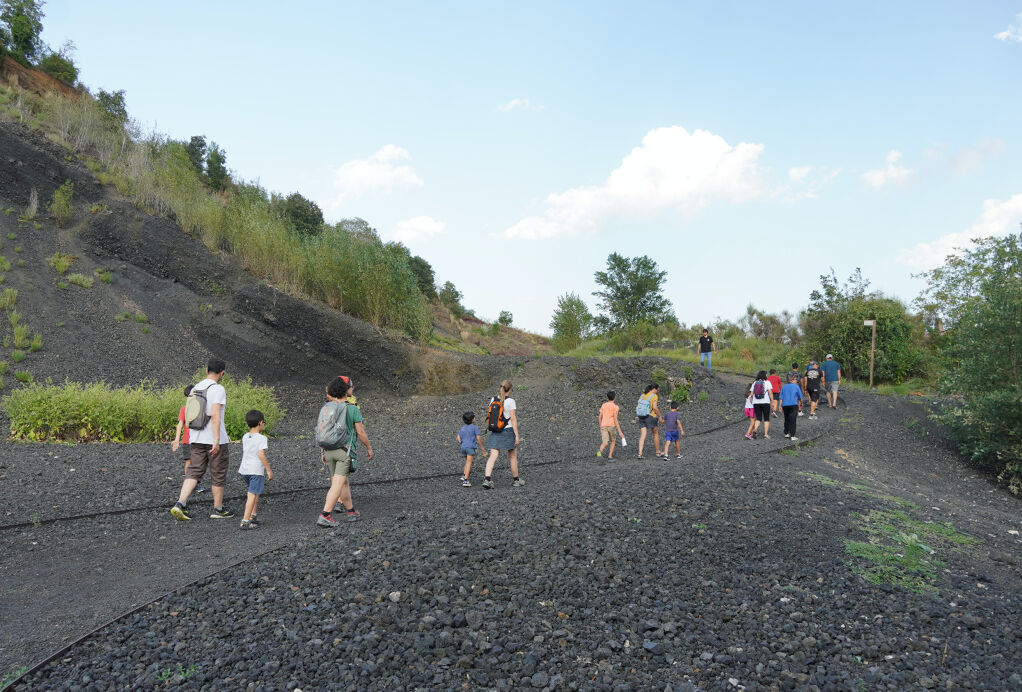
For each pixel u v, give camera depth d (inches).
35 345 641.0
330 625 163.2
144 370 685.3
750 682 143.6
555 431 623.8
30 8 1253.1
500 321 1939.0
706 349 976.9
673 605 180.7
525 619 170.1
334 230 999.6
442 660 146.7
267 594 185.8
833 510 300.8
